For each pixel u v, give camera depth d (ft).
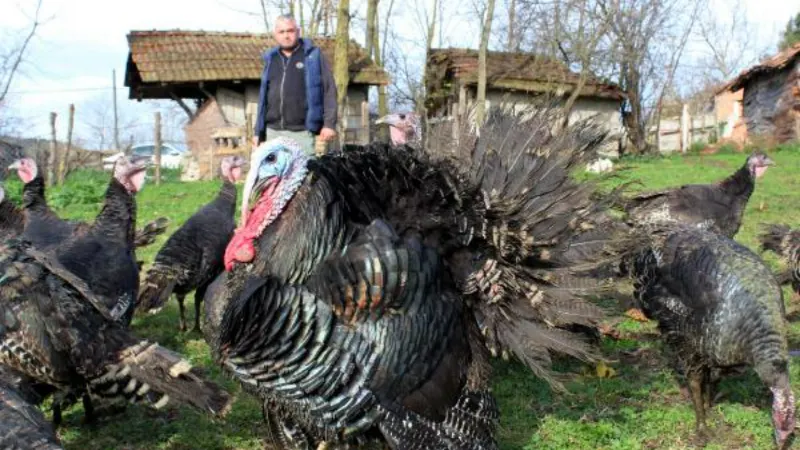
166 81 76.13
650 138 116.06
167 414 18.13
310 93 27.22
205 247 23.43
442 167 13.50
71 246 18.81
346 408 11.99
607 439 16.46
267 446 16.51
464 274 13.34
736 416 17.46
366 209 12.78
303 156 12.74
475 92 86.22
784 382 15.42
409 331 12.00
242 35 85.81
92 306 14.05
